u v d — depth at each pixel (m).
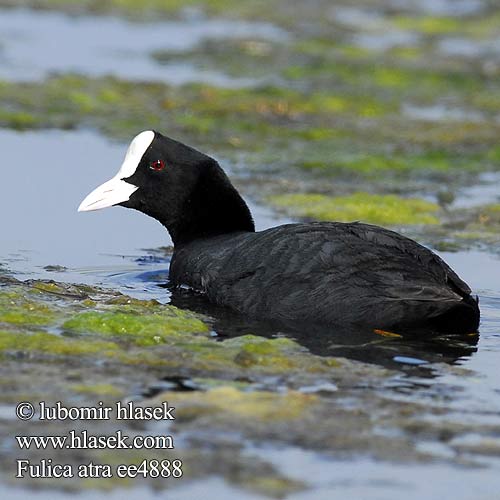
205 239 14.85
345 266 12.44
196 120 24.33
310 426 9.80
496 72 29.88
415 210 18.91
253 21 35.25
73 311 12.77
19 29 31.98
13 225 16.88
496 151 23.03
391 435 9.70
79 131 22.67
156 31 33.06
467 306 12.50
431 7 38.19
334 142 23.42
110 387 10.50
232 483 8.80
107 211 17.92
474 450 9.47
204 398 10.30
